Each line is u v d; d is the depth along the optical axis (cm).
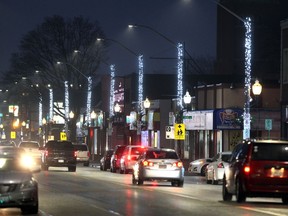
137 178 4712
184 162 8575
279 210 2975
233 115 7256
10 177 2667
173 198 3562
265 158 3247
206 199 3562
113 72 11188
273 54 11800
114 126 12194
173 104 9219
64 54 12475
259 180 3225
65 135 12525
